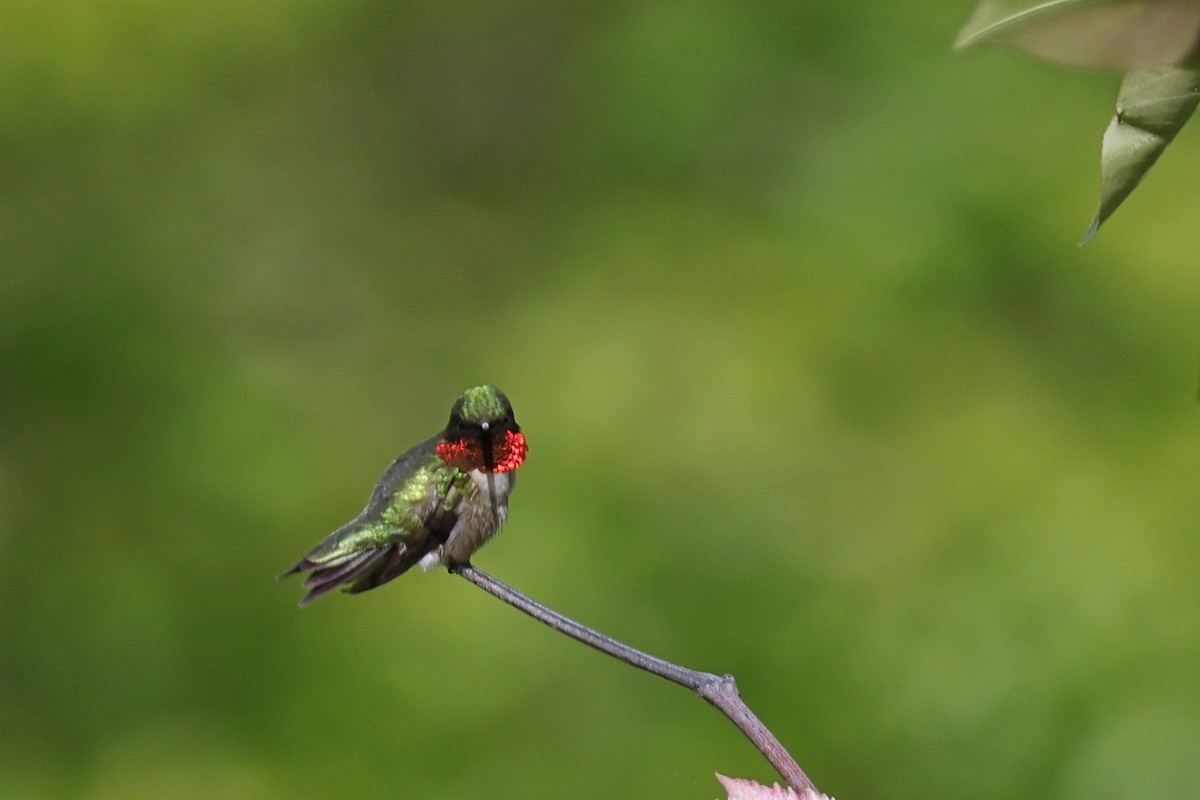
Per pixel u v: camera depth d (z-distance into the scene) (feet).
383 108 60.75
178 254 49.96
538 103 60.64
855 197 45.47
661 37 50.78
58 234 47.98
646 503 41.11
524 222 57.36
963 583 39.22
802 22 50.19
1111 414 41.63
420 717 39.68
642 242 46.50
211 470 44.57
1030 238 43.37
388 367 51.88
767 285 43.98
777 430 41.45
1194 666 36.58
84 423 45.60
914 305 43.16
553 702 40.06
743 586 40.34
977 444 41.16
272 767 39.52
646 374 42.52
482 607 40.57
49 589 43.32
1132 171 6.99
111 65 48.34
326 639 41.16
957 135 45.65
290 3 53.52
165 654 42.22
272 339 51.29
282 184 56.85
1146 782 35.29
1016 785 36.68
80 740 41.47
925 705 38.11
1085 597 37.83
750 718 9.70
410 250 56.90
